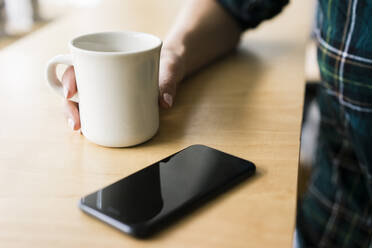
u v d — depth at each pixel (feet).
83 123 1.58
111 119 1.50
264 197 1.25
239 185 1.31
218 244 1.07
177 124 1.75
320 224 2.90
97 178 1.37
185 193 1.22
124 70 1.43
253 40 3.08
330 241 2.87
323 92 2.51
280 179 1.35
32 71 2.37
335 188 2.78
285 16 3.79
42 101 2.00
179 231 1.11
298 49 2.87
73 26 3.20
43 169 1.42
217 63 2.57
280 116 1.82
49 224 1.14
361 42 2.03
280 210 1.19
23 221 1.15
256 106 1.93
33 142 1.61
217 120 1.79
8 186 1.32
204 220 1.15
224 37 2.63
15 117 1.82
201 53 2.43
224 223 1.14
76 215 1.18
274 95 2.06
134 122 1.52
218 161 1.40
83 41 1.57
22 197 1.26
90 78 1.46
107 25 3.20
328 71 2.29
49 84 1.61
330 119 2.62
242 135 1.65
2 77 2.29
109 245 1.07
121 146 1.55
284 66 2.52
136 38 1.64
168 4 3.87
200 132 1.68
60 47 2.75
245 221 1.15
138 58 1.43
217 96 2.06
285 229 1.12
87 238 1.09
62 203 1.23
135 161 1.47
